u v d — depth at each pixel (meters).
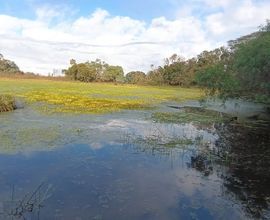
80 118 25.31
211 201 10.94
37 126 20.88
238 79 24.17
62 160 14.34
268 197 11.41
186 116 29.28
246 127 24.11
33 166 13.40
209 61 82.56
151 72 104.94
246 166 14.64
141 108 34.69
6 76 93.75
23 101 34.31
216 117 28.91
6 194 10.70
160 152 16.41
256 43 21.27
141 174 13.14
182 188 11.91
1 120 22.33
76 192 11.13
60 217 9.48
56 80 98.31
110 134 19.92
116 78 109.94
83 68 101.62
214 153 16.55
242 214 10.16
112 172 13.20
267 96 23.39
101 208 10.13
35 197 10.58
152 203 10.62
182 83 93.44
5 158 14.19
